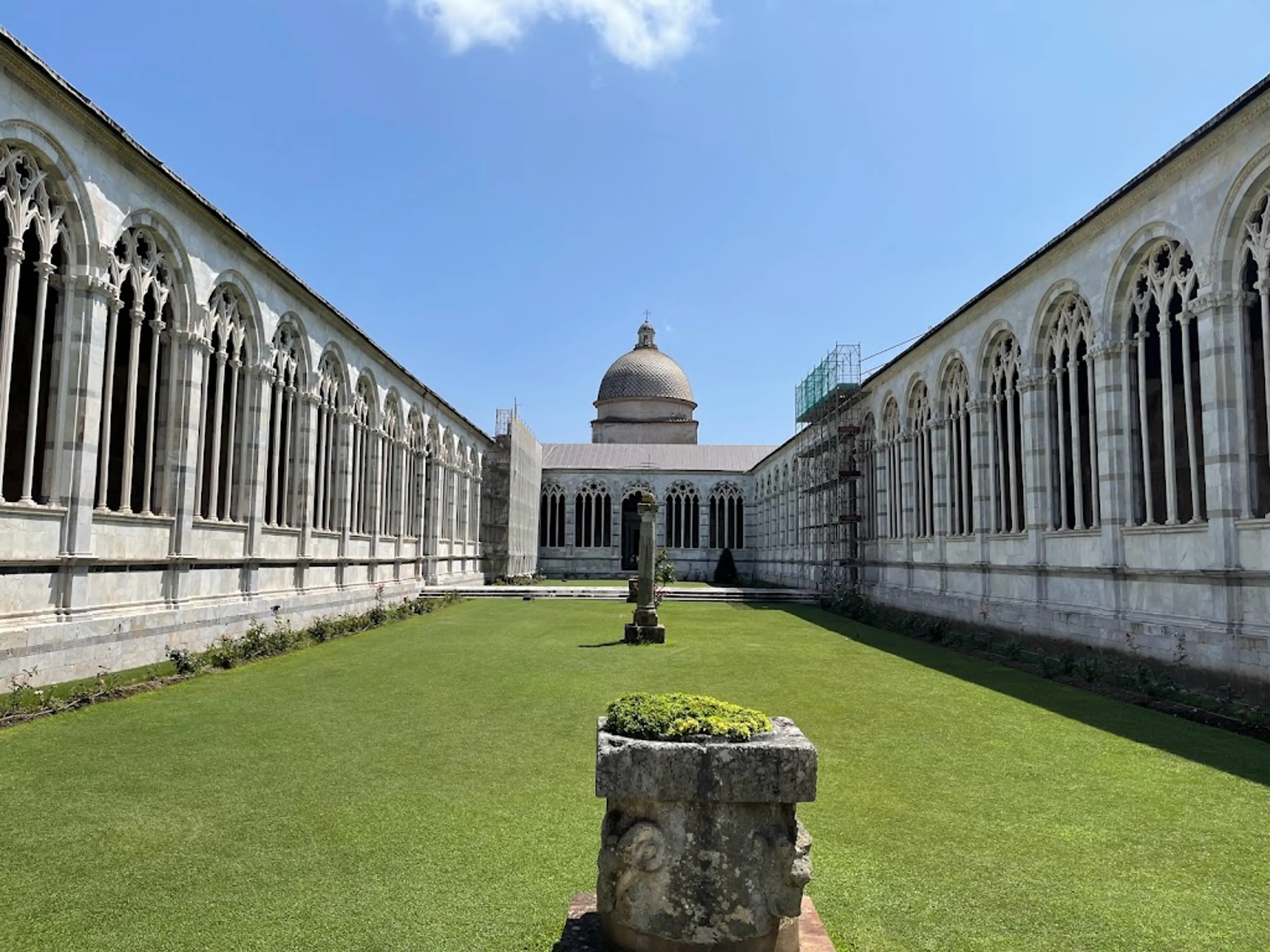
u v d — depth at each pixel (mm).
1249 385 15539
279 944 5492
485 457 56125
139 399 22922
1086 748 11070
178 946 5473
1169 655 16969
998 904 6234
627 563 76938
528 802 8461
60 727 11945
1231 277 15773
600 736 5035
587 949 5020
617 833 4910
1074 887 6562
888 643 23594
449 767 9820
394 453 36938
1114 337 19672
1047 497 22734
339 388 30234
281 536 24922
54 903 6133
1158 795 8984
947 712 13398
